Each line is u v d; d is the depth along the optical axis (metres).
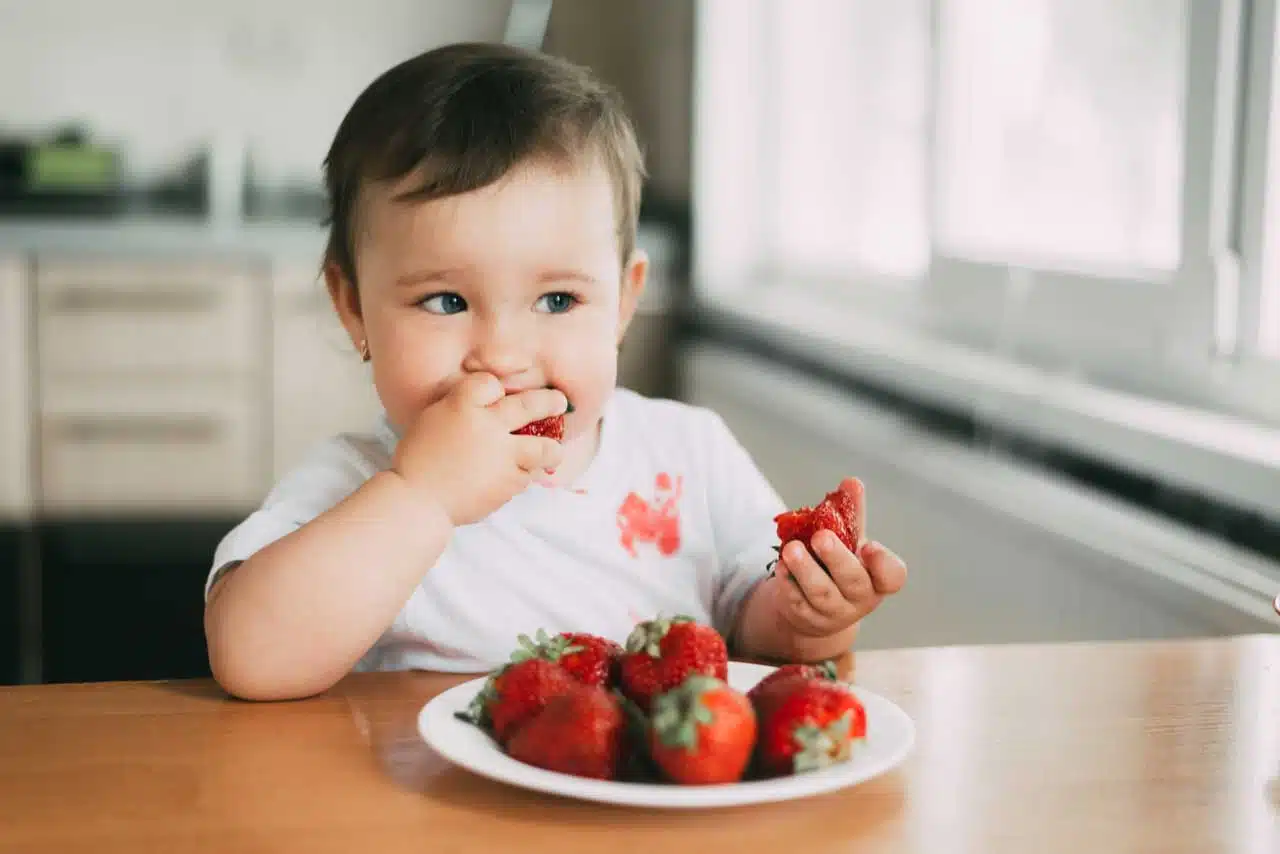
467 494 0.93
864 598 0.98
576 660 0.81
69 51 3.44
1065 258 1.98
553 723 0.74
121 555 2.96
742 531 1.21
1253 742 0.84
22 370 2.93
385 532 0.91
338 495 1.09
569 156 1.00
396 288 1.00
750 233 3.09
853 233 2.66
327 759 0.80
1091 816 0.73
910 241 2.45
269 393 3.03
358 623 0.90
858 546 1.00
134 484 3.01
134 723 0.86
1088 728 0.86
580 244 1.01
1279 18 1.59
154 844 0.68
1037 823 0.72
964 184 2.20
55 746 0.81
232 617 0.90
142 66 3.48
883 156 2.54
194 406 3.01
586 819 0.72
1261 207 1.62
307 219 3.21
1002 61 2.12
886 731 0.80
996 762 0.80
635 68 3.40
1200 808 0.75
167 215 3.22
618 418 1.22
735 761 0.71
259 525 1.03
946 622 1.93
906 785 0.77
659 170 3.27
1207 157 1.66
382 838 0.69
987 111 2.15
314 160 3.57
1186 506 1.54
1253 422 1.61
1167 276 1.76
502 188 0.98
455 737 0.77
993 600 1.81
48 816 0.71
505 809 0.73
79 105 3.46
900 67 2.47
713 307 2.95
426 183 0.98
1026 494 1.74
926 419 2.06
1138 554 1.51
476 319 1.00
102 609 2.82
